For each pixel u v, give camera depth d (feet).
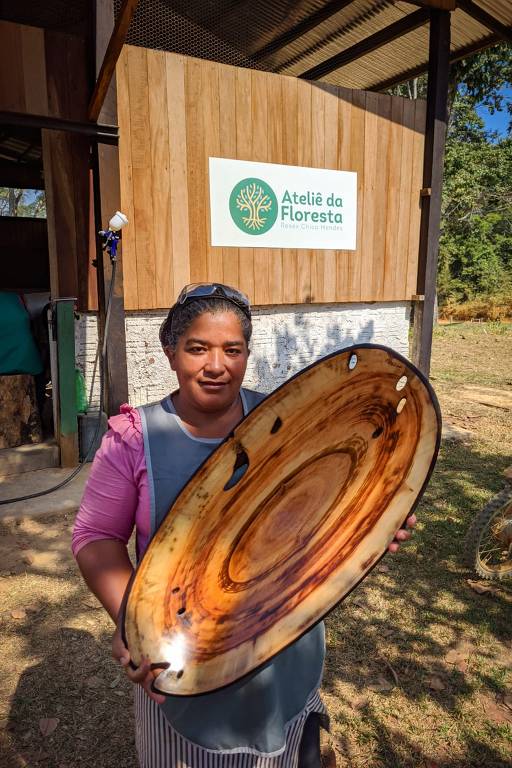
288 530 4.00
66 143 16.84
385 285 23.59
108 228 16.83
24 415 17.99
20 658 9.37
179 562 3.71
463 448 20.54
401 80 28.99
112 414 17.38
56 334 16.37
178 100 18.22
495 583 11.76
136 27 22.72
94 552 4.17
